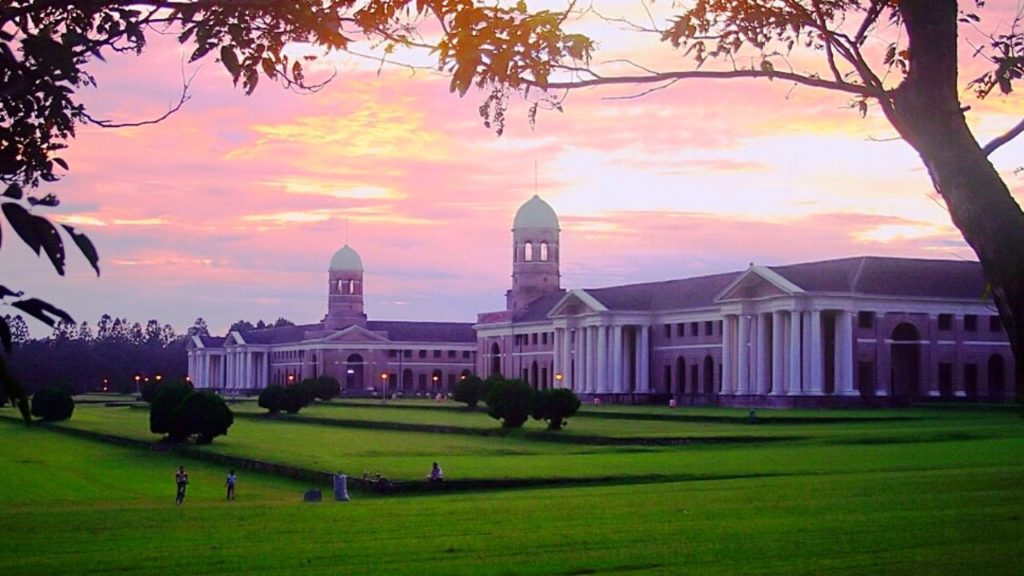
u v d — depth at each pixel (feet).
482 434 253.03
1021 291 33.86
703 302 431.02
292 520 93.20
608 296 477.77
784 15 40.60
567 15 36.37
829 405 353.31
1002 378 384.88
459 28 34.86
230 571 62.95
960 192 35.24
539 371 530.27
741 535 71.26
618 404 426.92
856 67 39.19
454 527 82.07
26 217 19.79
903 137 37.47
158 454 222.89
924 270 384.68
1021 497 90.43
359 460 178.29
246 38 34.83
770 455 166.61
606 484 134.10
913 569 56.39
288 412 370.32
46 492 155.02
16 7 28.45
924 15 35.63
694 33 41.55
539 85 37.68
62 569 65.51
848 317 362.74
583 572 58.85
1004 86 43.16
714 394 401.70
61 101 31.83
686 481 129.70
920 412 299.58
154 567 65.62
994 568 56.24
